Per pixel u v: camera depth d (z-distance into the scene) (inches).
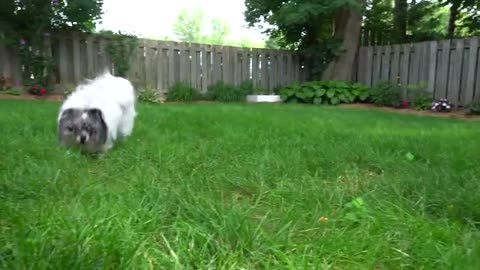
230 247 77.3
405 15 558.3
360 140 193.3
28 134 180.5
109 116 162.4
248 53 503.2
